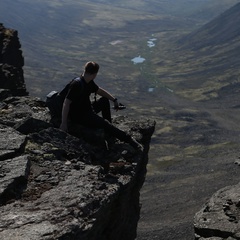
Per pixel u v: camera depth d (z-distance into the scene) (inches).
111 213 376.8
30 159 370.6
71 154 396.8
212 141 6643.7
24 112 510.9
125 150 437.7
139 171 497.4
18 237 255.3
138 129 518.6
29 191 323.0
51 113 457.1
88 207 305.1
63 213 288.5
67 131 421.7
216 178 4382.4
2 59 1681.8
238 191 470.9
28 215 282.4
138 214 534.0
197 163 5147.6
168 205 3700.8
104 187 343.6
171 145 6476.4
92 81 441.1
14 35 1824.6
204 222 398.9
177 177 4591.5
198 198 3818.9
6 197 309.0
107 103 486.3
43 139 402.9
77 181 343.0
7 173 333.4
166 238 2982.3
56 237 260.7
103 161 413.4
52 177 347.9
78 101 419.8
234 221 398.0
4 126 426.3
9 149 372.5
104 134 439.2
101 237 370.9
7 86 1322.6
